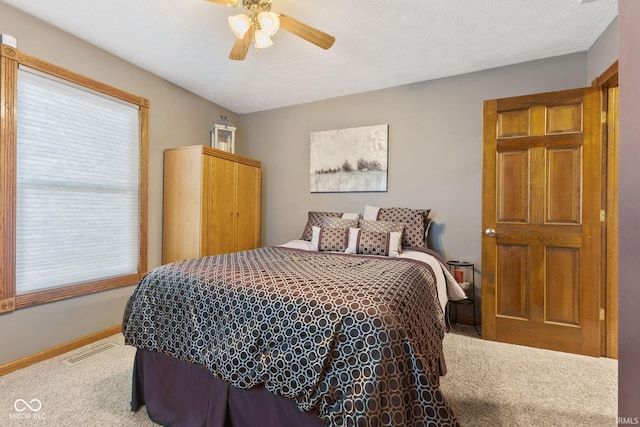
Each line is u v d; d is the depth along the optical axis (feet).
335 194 11.84
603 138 7.61
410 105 10.61
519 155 8.25
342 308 3.93
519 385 6.15
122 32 7.72
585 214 7.59
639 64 2.41
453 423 3.54
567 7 6.61
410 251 8.82
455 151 9.99
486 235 8.56
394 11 6.80
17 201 6.92
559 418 5.16
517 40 7.94
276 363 3.95
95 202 8.50
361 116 11.41
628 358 2.56
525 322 8.14
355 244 8.79
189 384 4.88
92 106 8.36
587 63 8.43
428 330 4.90
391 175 10.88
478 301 9.64
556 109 7.88
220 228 10.61
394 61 9.08
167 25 7.42
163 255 10.43
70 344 7.79
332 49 8.43
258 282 4.74
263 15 5.68
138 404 5.40
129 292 9.36
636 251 2.47
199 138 11.82
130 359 7.30
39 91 7.25
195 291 4.98
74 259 8.03
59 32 7.56
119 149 9.07
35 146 7.21
